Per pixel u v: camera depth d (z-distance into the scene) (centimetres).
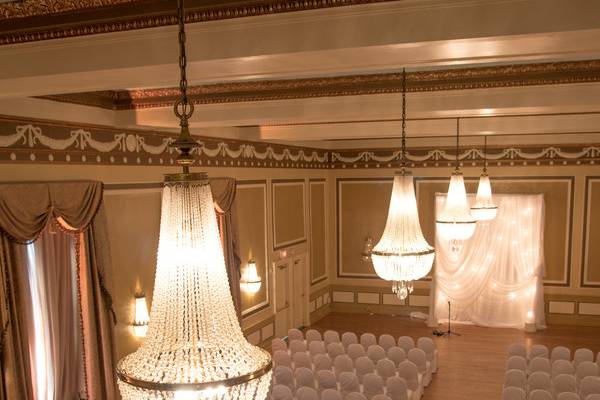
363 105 642
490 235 1338
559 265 1312
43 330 611
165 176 209
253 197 1097
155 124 700
